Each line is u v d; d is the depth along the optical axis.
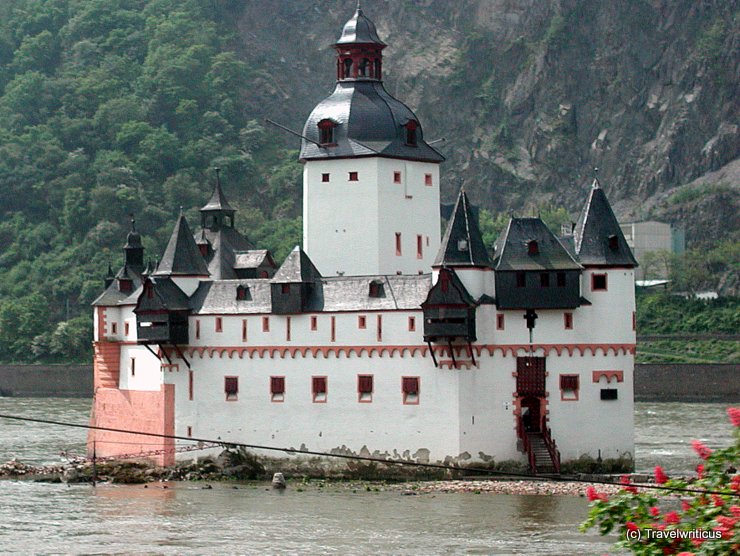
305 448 183.50
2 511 161.25
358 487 175.25
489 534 145.88
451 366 176.75
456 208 178.50
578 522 150.88
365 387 180.88
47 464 197.00
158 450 191.50
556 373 176.75
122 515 158.62
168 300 187.88
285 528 150.62
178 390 189.88
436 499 165.12
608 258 177.00
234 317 186.75
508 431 176.88
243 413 186.38
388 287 180.88
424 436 178.25
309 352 183.12
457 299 173.62
